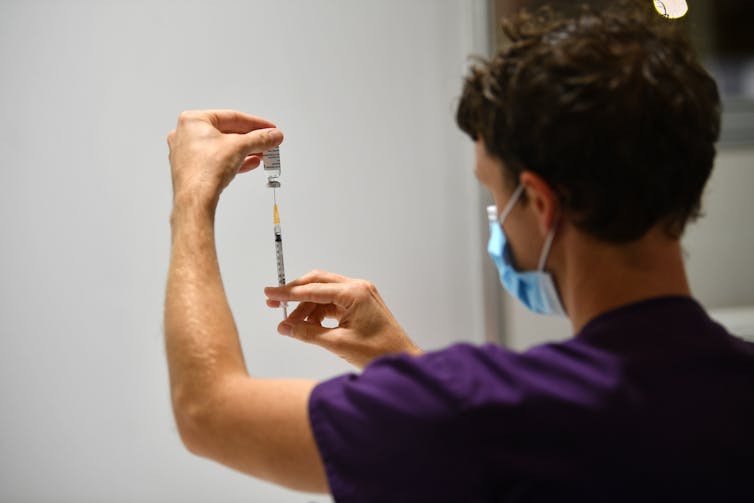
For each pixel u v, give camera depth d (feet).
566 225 1.98
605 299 1.94
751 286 6.40
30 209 5.58
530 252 2.16
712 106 1.95
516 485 1.67
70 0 5.38
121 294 5.75
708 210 6.30
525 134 1.89
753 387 1.75
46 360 5.76
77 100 5.49
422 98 5.73
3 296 5.66
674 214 1.93
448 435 1.70
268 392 2.00
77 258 5.67
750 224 6.34
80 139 5.54
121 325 5.78
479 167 2.21
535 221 2.10
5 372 5.74
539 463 1.65
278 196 5.69
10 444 5.81
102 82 5.48
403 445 1.74
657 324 1.82
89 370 5.81
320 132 5.68
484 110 2.06
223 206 5.64
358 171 5.75
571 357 1.80
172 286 2.16
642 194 1.83
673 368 1.73
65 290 5.70
